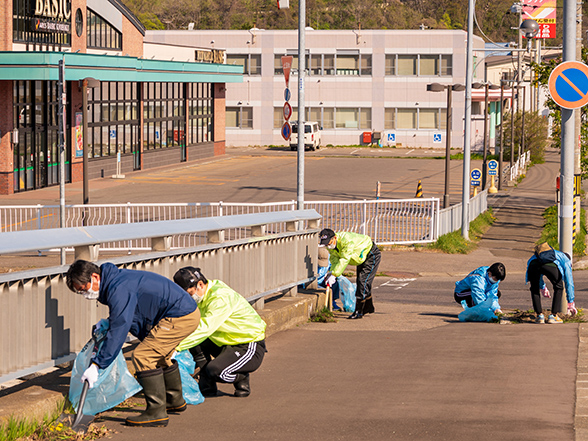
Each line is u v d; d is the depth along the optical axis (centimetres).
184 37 7062
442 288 1666
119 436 534
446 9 15488
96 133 3956
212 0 13138
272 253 991
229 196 3359
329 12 13425
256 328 635
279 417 585
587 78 1130
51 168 3562
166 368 586
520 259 2189
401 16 13850
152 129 4575
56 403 551
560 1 12650
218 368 630
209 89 5391
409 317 1202
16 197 3128
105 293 528
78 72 3256
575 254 2208
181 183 3841
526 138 6388
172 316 552
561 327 1034
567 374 731
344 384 695
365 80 6906
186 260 745
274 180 4094
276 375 733
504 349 867
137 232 649
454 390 668
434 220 2309
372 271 1157
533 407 610
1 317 533
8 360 540
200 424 566
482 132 6975
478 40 7012
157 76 4188
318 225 1160
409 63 6850
